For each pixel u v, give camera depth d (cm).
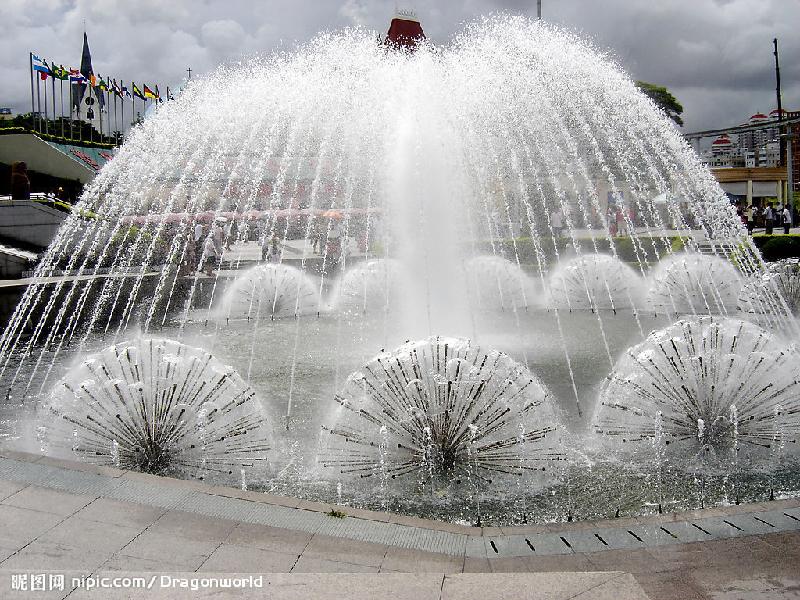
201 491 577
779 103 3816
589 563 469
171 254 2395
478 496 623
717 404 708
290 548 485
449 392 649
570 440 747
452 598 414
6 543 489
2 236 2686
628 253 2623
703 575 450
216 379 721
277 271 1662
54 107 5050
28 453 651
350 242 2733
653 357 743
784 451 705
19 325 1641
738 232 2027
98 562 463
